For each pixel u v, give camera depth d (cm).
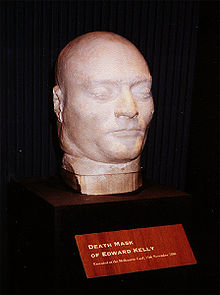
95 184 183
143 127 182
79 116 178
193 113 258
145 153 255
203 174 249
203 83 248
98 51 176
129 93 174
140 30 242
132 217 176
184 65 254
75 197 178
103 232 171
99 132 176
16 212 217
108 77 171
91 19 233
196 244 254
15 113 226
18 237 216
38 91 229
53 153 236
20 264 215
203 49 248
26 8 221
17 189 211
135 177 192
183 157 264
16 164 229
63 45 230
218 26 234
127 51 179
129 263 169
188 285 183
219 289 236
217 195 237
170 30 248
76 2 229
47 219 170
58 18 228
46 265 173
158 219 181
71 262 166
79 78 176
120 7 237
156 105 252
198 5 251
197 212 255
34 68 226
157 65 248
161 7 244
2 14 217
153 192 190
